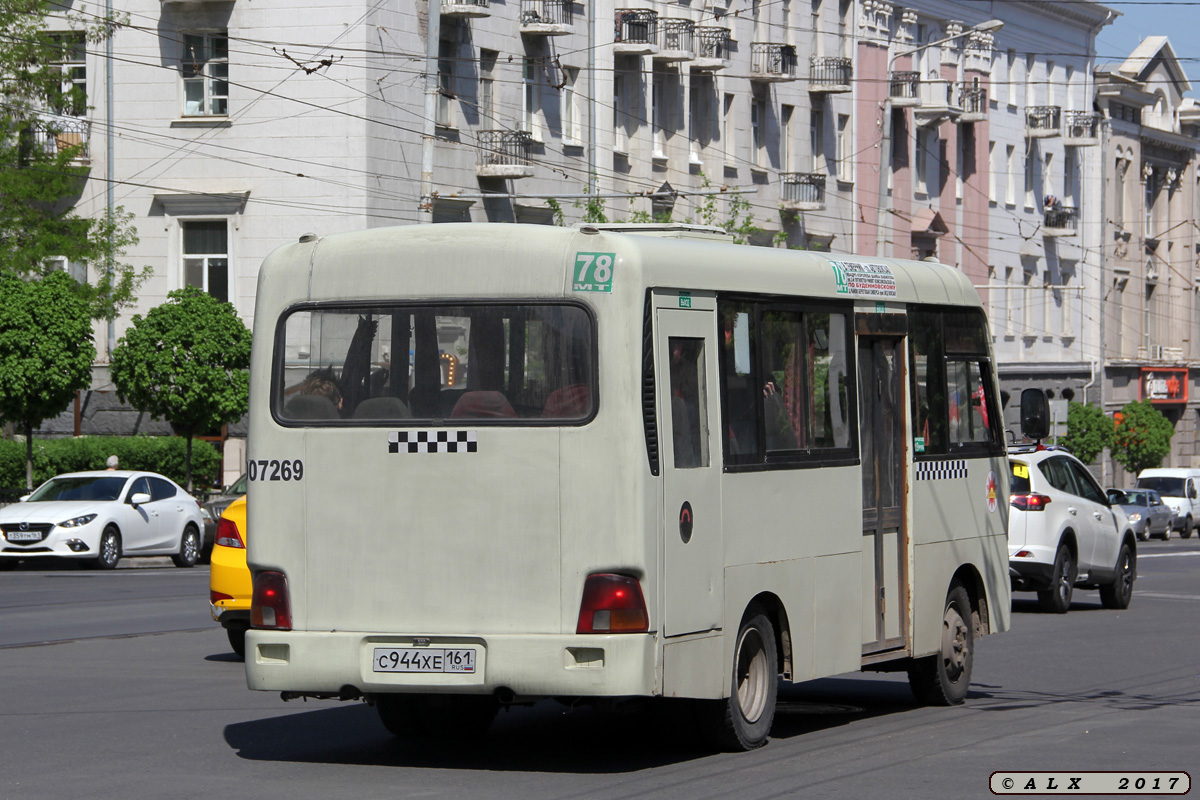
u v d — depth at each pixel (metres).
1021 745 13.29
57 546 35.25
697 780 11.59
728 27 62.34
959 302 16.30
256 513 12.28
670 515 11.66
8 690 16.41
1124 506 66.00
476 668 11.61
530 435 11.59
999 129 82.81
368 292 12.15
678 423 11.85
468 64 51.72
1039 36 86.38
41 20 48.59
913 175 75.38
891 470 14.92
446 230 12.00
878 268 14.87
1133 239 97.38
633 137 58.31
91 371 43.94
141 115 50.41
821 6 68.50
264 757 12.61
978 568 16.41
